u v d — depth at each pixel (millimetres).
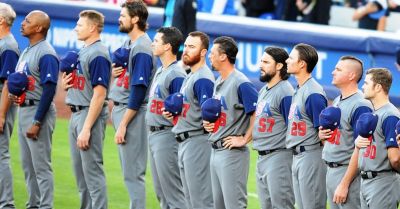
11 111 25312
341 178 21156
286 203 22109
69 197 27078
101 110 24109
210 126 21938
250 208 26500
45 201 24828
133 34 23922
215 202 22766
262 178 22250
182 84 23219
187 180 23016
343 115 21078
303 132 21547
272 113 21906
